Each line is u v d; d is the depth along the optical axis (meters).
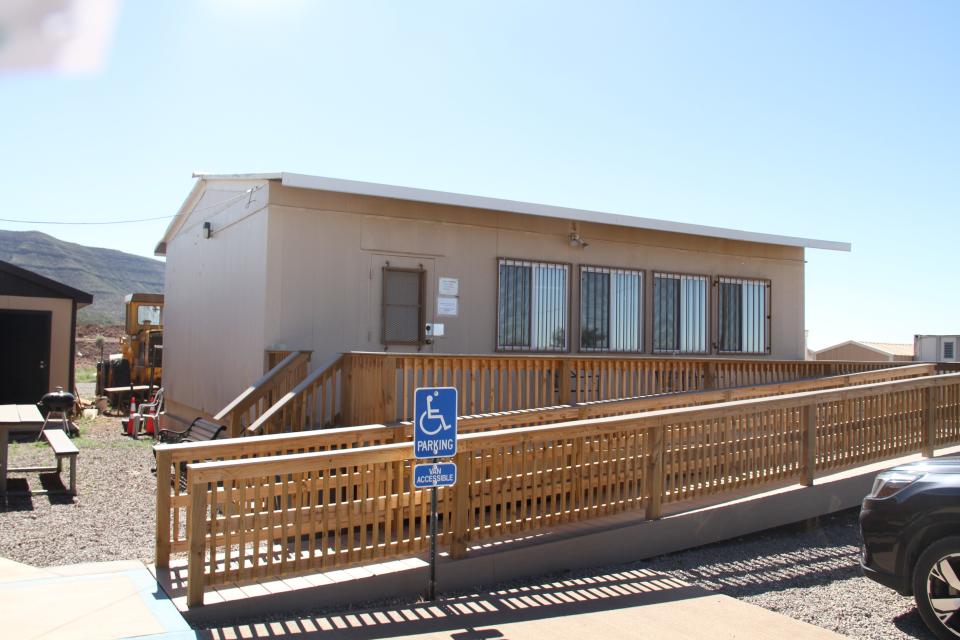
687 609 5.20
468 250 10.95
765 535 7.48
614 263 12.23
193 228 13.97
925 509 4.87
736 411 7.22
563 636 4.64
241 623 4.78
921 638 4.86
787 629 4.86
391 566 5.53
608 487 6.59
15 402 15.42
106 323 82.56
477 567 5.74
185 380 14.08
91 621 4.53
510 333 11.21
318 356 9.80
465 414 8.08
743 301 13.63
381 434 6.97
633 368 9.55
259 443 6.20
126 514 7.53
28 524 7.05
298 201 9.80
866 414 8.26
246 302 10.38
